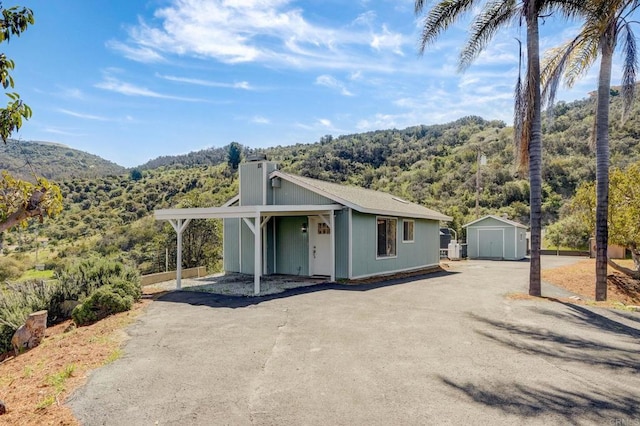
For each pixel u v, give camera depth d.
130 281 9.84
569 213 32.22
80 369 4.89
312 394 4.05
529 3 9.77
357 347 5.61
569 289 12.18
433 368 4.77
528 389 4.15
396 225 15.39
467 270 17.22
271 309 8.20
